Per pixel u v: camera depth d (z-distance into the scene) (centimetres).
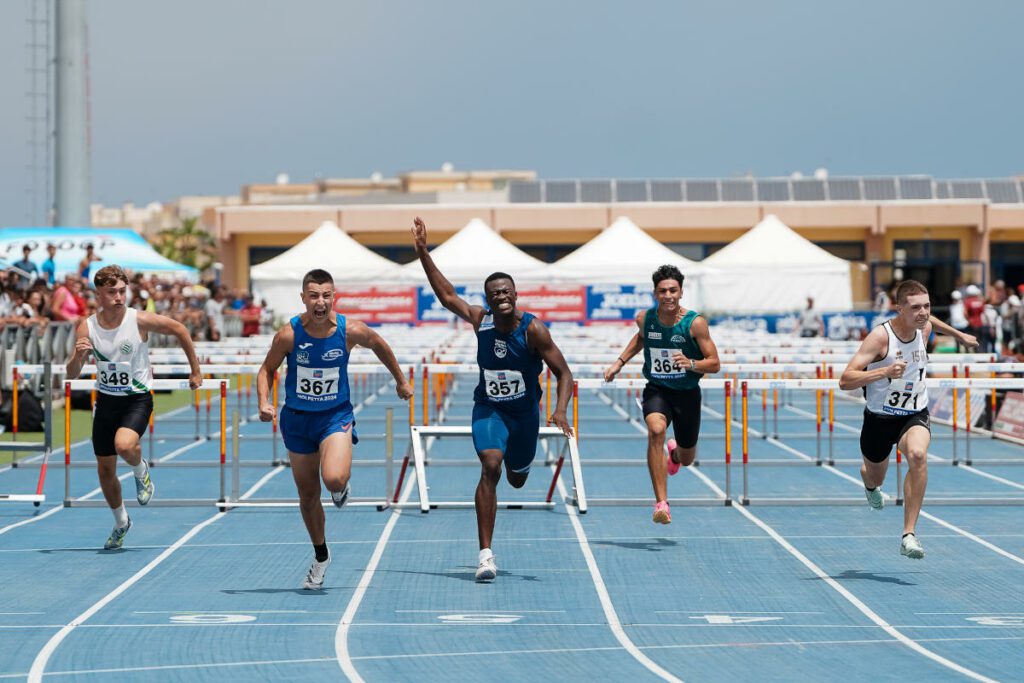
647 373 2405
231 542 2430
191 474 3388
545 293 8050
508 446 2052
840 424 4816
